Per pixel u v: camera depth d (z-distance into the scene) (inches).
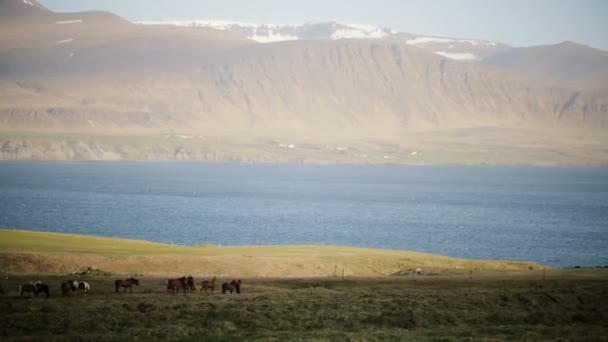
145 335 1993.1
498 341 1974.7
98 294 2559.1
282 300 2416.3
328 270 3577.8
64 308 2239.2
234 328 2096.5
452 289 2733.8
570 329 2139.5
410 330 2121.1
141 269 3376.0
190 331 2038.6
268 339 1961.1
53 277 2974.9
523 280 3016.7
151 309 2261.3
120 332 2041.1
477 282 2928.2
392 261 3809.1
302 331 2090.3
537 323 2249.0
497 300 2466.8
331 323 2172.7
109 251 3794.3
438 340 1980.8
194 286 2682.1
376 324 2191.2
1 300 2373.3
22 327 2059.5
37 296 2476.6
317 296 2518.5
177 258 3521.2
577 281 2987.2
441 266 3801.7
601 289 2687.0
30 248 3722.9
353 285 2883.9
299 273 3494.1
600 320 2269.9
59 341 1923.0
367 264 3727.9
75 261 3363.7
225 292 2647.6
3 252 3371.1
